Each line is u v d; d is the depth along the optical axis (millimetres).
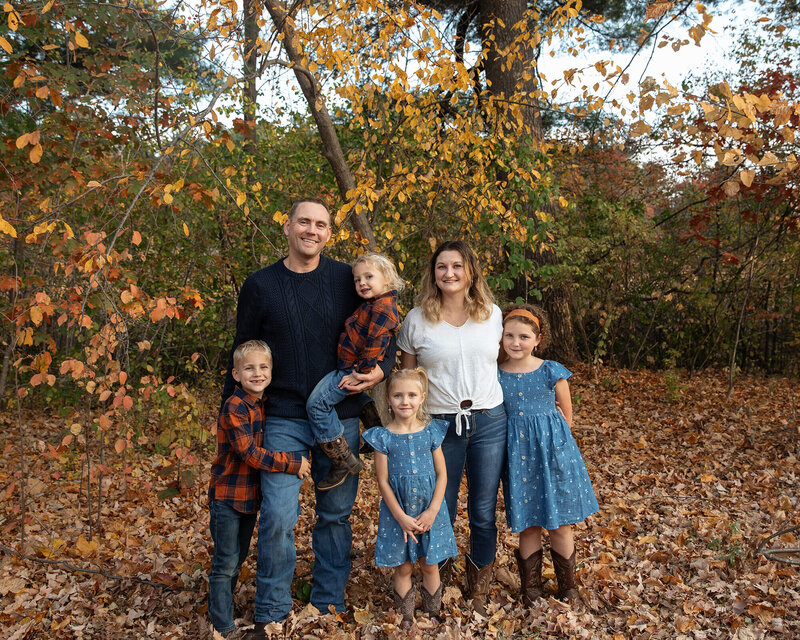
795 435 6254
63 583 3463
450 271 2955
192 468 4945
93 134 4688
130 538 4062
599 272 9336
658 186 10188
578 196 9242
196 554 3791
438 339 2994
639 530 4168
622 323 10188
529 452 3074
